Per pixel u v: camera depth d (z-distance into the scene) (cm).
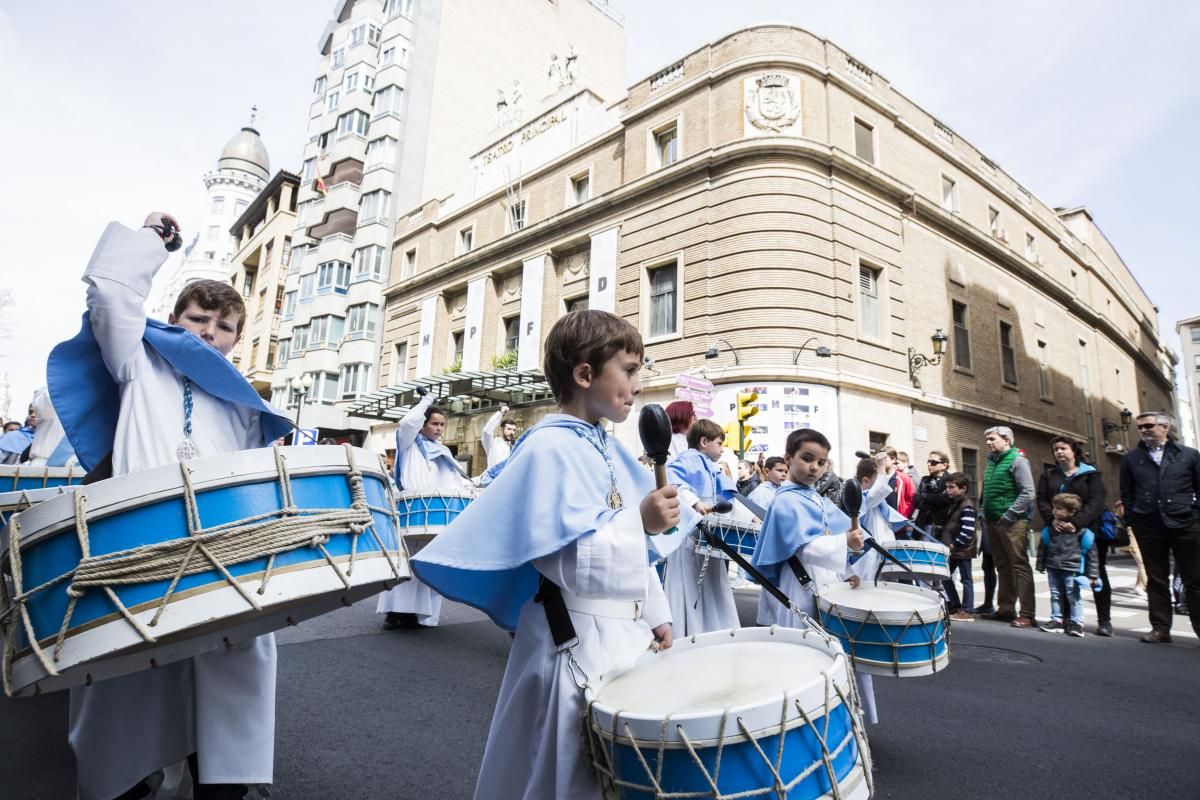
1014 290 2291
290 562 177
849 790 150
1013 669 564
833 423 1539
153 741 227
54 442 484
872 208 1764
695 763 137
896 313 1769
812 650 183
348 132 3369
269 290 3866
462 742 365
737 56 1717
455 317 2525
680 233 1745
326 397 3030
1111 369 2992
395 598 643
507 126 2650
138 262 220
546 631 178
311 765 332
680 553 464
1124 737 400
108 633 158
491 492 176
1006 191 2367
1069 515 727
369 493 205
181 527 169
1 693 440
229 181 7531
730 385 1547
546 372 205
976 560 1598
